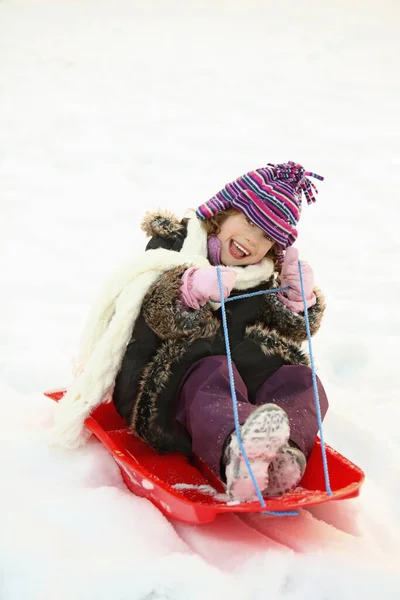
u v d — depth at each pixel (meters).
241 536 4.21
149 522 4.18
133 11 24.81
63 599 3.57
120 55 19.92
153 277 4.94
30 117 14.77
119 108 15.91
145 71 18.73
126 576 3.70
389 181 12.97
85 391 4.83
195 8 25.72
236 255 5.21
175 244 5.32
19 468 4.69
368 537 4.36
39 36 21.02
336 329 7.82
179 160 13.38
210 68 19.31
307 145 14.55
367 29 23.62
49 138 13.73
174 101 16.73
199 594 3.66
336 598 3.77
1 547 3.85
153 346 4.92
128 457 4.63
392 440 5.58
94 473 4.67
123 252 9.69
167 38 22.00
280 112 16.41
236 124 15.55
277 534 4.30
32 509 4.25
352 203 11.93
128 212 11.08
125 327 4.83
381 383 6.73
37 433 5.11
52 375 6.38
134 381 4.91
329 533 4.31
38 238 9.91
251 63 19.98
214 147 14.17
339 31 23.38
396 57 21.03
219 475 4.27
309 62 20.31
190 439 4.83
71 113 15.09
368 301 8.58
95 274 8.95
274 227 5.10
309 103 17.16
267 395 4.95
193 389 4.65
